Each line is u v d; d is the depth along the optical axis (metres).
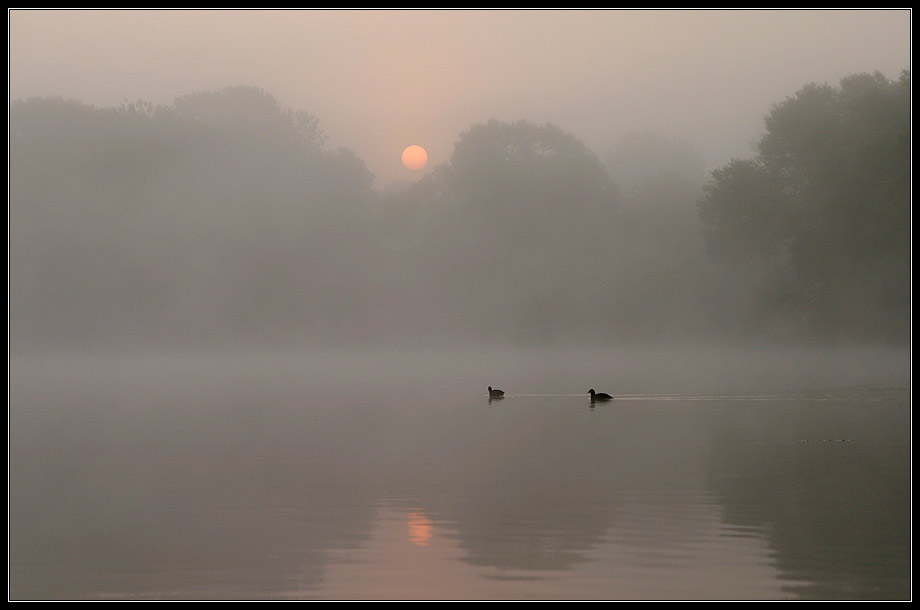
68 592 18.41
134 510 24.77
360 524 22.97
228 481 28.53
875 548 20.31
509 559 19.95
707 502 24.64
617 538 21.34
